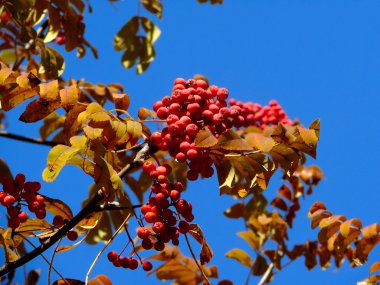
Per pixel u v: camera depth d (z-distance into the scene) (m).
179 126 0.96
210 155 0.97
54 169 0.92
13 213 0.96
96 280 1.00
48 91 0.97
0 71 0.99
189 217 0.95
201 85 1.01
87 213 0.95
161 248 0.96
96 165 0.91
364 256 1.15
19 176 0.97
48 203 0.99
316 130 0.96
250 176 0.97
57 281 1.00
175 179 1.21
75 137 0.93
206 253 0.98
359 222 1.14
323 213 1.17
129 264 0.99
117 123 0.96
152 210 0.95
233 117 0.98
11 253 0.95
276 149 0.96
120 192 0.90
